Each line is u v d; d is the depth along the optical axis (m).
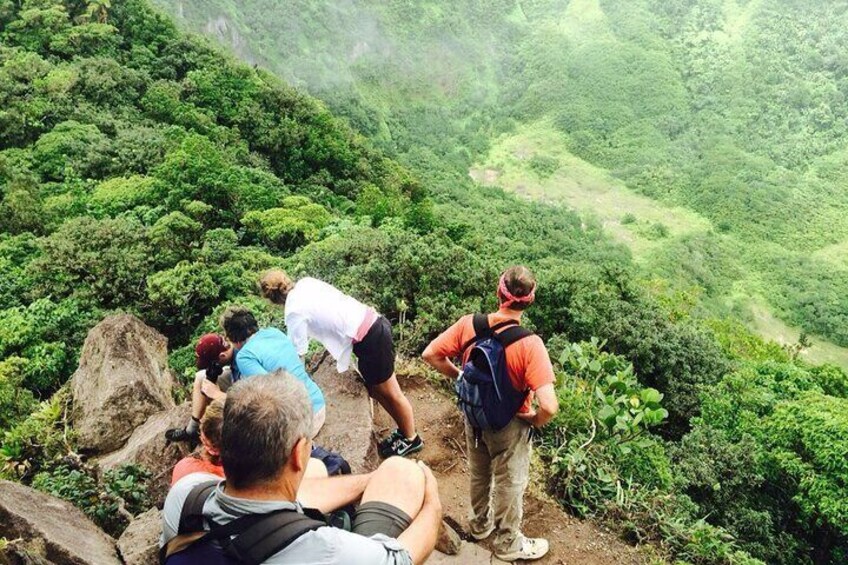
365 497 2.07
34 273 17.23
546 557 4.55
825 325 99.94
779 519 10.95
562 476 5.36
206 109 44.09
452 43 196.00
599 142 168.50
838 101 169.25
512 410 3.62
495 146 172.62
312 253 12.00
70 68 40.16
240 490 1.60
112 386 7.55
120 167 29.86
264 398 1.61
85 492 5.55
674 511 5.67
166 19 51.03
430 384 6.41
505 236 80.69
